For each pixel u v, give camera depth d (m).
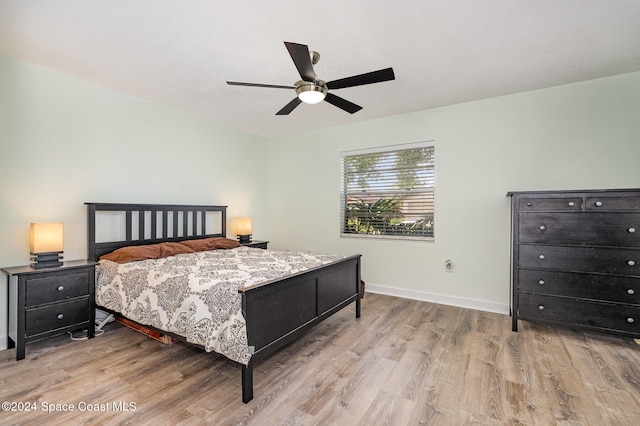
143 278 2.41
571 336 2.72
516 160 3.32
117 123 3.27
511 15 1.95
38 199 2.73
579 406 1.76
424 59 2.53
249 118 4.20
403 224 4.07
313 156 4.82
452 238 3.69
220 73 2.82
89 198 3.06
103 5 1.86
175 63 2.62
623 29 2.09
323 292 2.65
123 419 1.64
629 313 2.44
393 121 4.06
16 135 2.60
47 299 2.43
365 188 4.38
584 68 2.72
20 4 1.83
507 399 1.83
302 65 1.92
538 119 3.21
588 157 3.00
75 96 2.94
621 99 2.87
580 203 2.58
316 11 1.91
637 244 2.41
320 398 1.84
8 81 2.55
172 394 1.86
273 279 2.06
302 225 4.94
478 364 2.23
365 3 1.84
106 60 2.58
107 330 2.86
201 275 2.26
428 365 2.22
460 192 3.63
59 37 2.23
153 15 1.96
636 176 2.84
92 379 2.02
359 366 2.21
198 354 2.38
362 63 2.60
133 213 3.45
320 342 2.61
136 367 2.18
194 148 4.08
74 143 2.95
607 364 2.23
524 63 2.61
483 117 3.48
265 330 1.96
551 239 2.69
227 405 1.76
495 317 3.24
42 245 2.55
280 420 1.64
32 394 1.86
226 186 4.56
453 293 3.68
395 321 3.12
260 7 1.88
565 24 2.04
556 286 2.68
